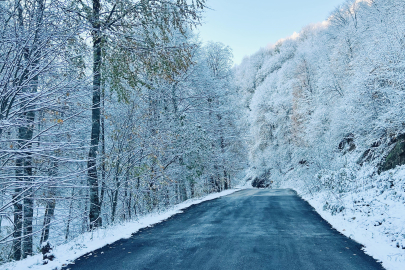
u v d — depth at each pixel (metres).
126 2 7.29
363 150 17.81
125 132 11.91
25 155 5.28
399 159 12.59
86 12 6.96
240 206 14.73
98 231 8.43
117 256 6.04
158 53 7.84
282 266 5.24
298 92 47.16
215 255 5.98
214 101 25.12
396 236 6.57
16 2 5.27
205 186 26.80
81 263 5.60
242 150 33.25
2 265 5.57
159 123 15.30
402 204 8.60
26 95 5.16
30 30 5.19
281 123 56.03
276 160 52.19
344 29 33.03
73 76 6.42
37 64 5.45
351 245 6.66
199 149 19.47
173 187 21.02
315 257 5.76
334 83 29.84
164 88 16.83
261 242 7.02
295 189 28.33
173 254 6.12
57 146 5.25
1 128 5.06
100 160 10.48
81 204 13.69
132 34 7.91
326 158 19.88
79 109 6.57
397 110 11.82
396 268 4.98
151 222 10.38
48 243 5.92
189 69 19.39
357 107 16.62
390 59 13.48
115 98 12.31
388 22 17.06
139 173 11.73
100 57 7.95
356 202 10.84
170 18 8.26
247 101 84.00
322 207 12.35
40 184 5.41
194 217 11.52
